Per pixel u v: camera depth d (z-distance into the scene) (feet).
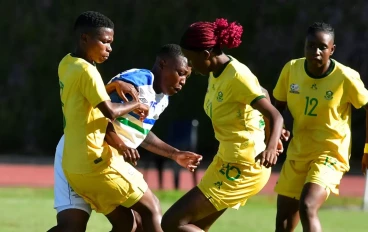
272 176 254.88
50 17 333.01
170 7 316.60
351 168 284.20
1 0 336.70
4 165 285.84
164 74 74.90
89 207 72.59
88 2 328.49
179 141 193.88
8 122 329.11
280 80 81.97
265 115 68.28
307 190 75.72
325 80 78.48
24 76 330.95
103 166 69.67
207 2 312.50
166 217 72.64
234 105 70.54
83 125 68.95
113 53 318.04
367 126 80.28
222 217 128.26
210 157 305.12
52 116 326.03
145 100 72.59
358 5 299.79
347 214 147.33
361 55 297.12
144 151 260.01
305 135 79.41
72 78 68.80
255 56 308.81
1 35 334.85
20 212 127.34
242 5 310.86
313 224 74.18
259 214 136.56
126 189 71.00
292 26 306.35
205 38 69.46
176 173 207.51
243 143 71.36
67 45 329.31
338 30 299.99
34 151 327.47
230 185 72.28
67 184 71.97
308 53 77.30
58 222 71.72
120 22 320.91
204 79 302.66
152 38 316.40
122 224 74.43
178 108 302.66
